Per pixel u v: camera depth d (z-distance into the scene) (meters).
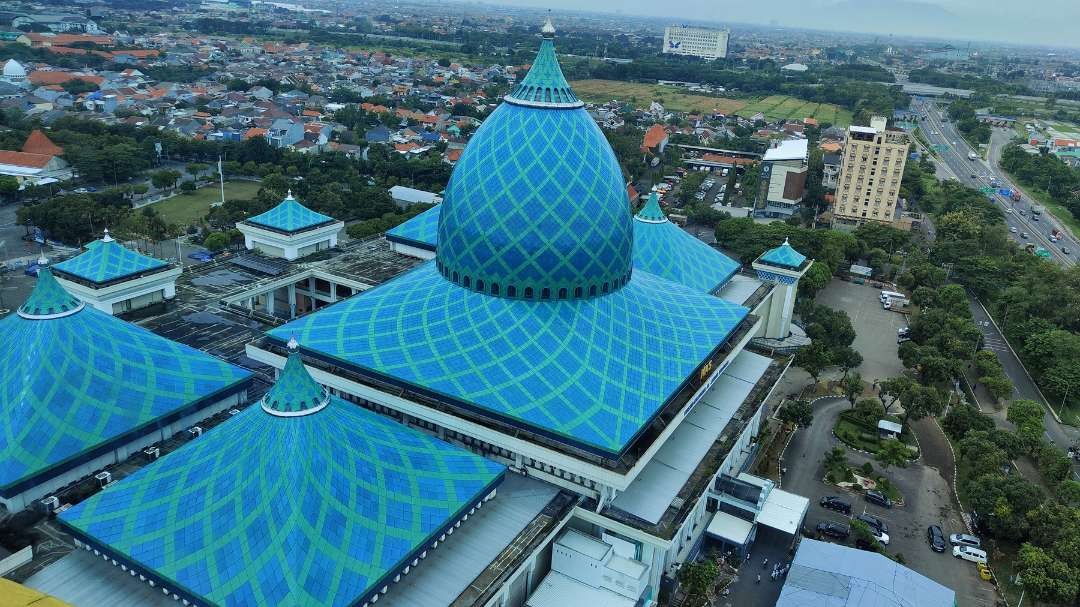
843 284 197.12
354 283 129.25
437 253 93.62
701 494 83.25
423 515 65.19
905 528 98.62
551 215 84.19
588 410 76.88
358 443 67.44
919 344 154.25
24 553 63.09
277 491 60.69
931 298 171.12
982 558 92.38
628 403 78.75
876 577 81.19
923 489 107.44
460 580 64.38
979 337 148.88
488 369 80.31
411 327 86.12
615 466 73.00
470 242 86.38
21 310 80.00
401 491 66.12
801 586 79.75
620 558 76.94
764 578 87.38
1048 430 129.00
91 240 179.38
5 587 56.50
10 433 72.19
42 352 76.81
